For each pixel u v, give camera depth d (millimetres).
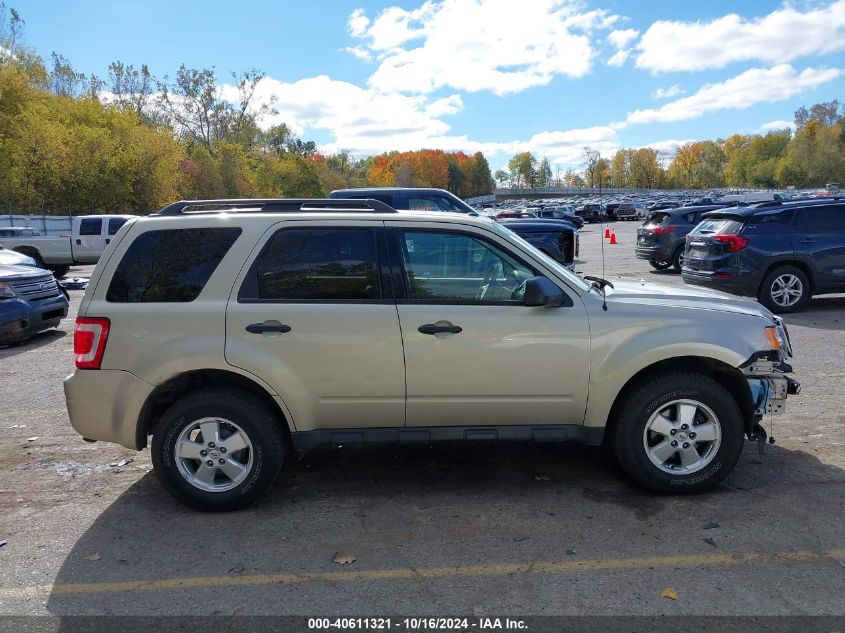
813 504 4266
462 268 4387
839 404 6316
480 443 5527
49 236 22297
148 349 4195
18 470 5188
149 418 4418
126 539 4012
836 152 113500
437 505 4391
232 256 4297
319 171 103375
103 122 45656
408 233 4383
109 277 4309
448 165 154375
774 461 4988
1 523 4254
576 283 4441
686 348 4254
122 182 42125
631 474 4418
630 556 3670
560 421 4410
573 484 4684
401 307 4262
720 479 4395
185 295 4266
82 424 4277
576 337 4273
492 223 4520
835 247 11117
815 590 3297
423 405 4305
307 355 4215
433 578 3490
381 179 136125
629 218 63094
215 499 4289
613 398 4332
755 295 11352
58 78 61094
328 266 4316
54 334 11109
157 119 67188
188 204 4570
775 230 11133
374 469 5039
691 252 12070
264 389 4242
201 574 3584
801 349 8547
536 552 3740
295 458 5285
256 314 4211
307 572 3582
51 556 3816
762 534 3885
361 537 3969
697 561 3598
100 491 4762
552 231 13898
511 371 4270
